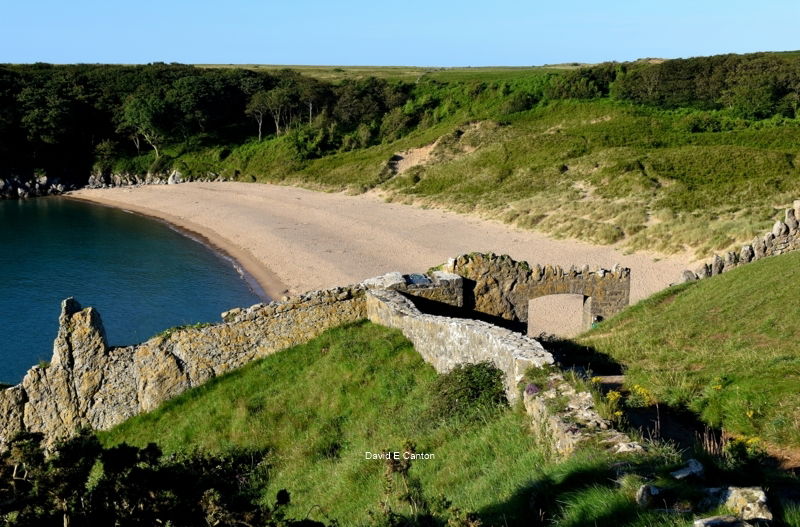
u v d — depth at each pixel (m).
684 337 17.33
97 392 19.20
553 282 23.66
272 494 13.74
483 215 54.19
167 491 7.84
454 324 16.25
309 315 20.39
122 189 92.88
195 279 46.53
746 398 11.13
